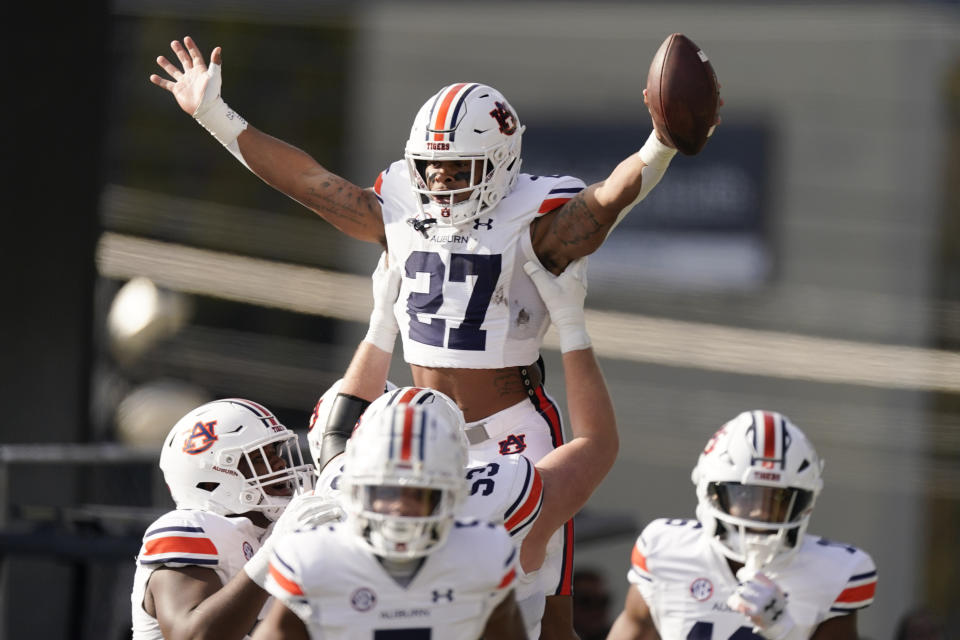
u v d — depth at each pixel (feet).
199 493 47.96
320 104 197.98
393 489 35.76
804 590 50.34
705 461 50.49
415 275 46.68
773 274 173.37
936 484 169.37
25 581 88.38
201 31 198.08
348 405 47.67
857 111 173.27
